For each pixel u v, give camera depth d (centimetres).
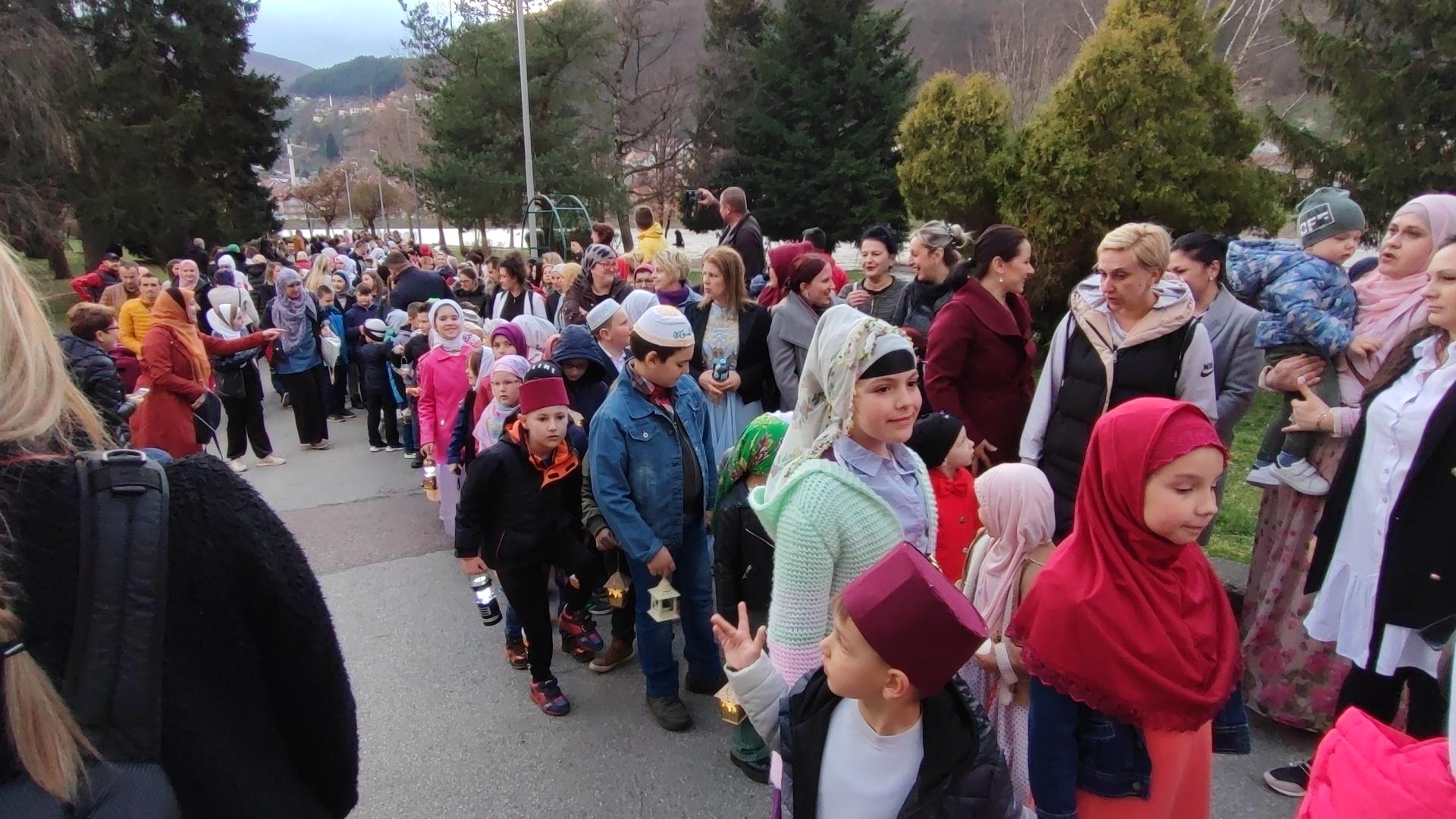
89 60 2480
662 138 3716
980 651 219
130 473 92
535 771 338
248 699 102
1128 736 185
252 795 101
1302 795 295
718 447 470
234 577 98
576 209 2080
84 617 87
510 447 364
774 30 3009
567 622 437
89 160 2555
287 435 1011
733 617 315
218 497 98
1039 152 1037
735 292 473
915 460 239
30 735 82
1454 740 129
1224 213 992
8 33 2025
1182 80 976
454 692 402
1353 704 272
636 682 407
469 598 511
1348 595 271
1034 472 224
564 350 464
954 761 154
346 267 1531
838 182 2688
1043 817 188
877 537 211
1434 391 246
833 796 166
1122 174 993
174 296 662
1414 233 310
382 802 322
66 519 88
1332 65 1145
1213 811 293
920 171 1170
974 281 410
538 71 2970
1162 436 172
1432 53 1095
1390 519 249
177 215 2783
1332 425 307
